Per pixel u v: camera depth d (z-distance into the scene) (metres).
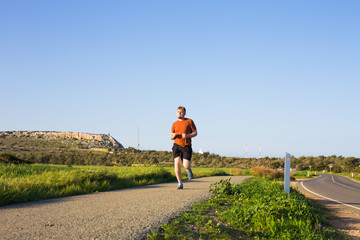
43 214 4.22
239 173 30.36
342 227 6.15
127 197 6.34
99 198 6.20
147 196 6.47
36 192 6.35
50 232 3.17
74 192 7.30
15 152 129.62
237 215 4.91
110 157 114.88
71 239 2.92
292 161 144.00
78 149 165.88
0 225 3.47
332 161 134.88
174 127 7.79
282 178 29.17
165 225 3.63
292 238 4.44
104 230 3.30
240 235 4.10
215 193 7.24
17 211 4.49
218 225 4.13
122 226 3.51
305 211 6.09
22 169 12.66
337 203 10.96
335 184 27.73
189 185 10.27
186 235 3.50
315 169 119.56
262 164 106.88
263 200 6.16
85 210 4.57
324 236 4.97
